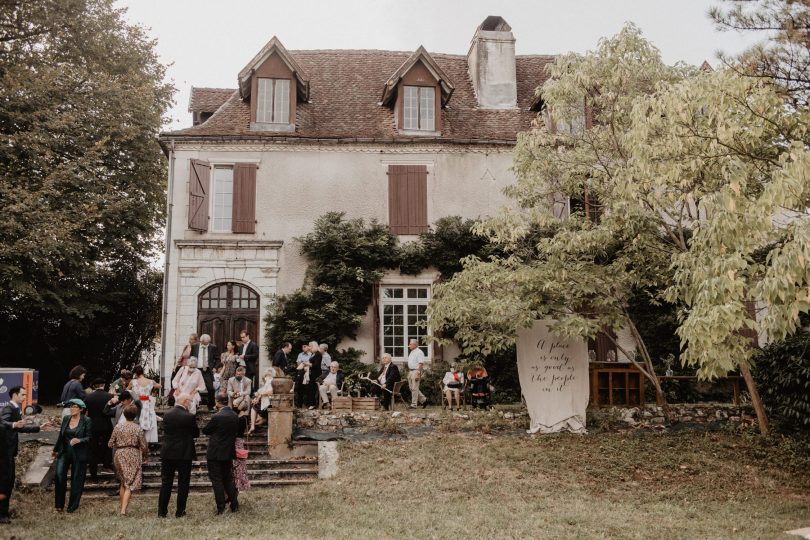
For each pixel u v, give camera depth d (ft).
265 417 44.68
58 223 55.57
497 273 44.75
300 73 65.00
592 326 42.70
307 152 64.13
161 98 73.72
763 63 31.45
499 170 65.21
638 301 59.77
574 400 44.75
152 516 30.50
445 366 59.52
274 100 64.85
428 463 38.32
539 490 34.42
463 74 74.13
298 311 60.18
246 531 27.17
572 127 51.70
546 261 48.16
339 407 47.42
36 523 29.19
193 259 61.05
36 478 36.68
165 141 62.75
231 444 31.04
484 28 74.38
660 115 35.94
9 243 55.01
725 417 46.14
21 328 68.69
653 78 44.24
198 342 49.32
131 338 75.61
